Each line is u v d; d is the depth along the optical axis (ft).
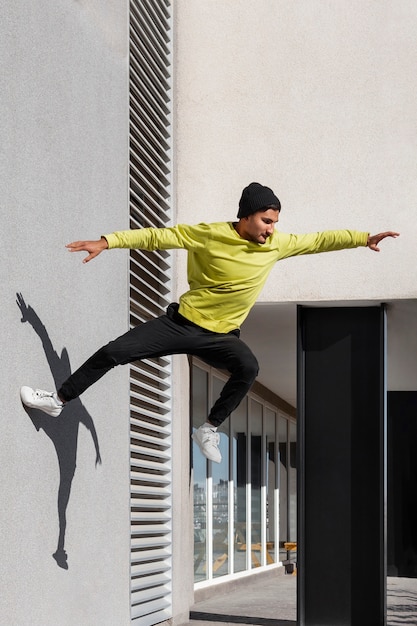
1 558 23.58
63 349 27.91
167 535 41.57
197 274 23.85
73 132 29.12
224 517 55.88
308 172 41.47
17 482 24.58
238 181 42.01
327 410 42.45
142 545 37.14
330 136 41.47
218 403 24.17
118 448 32.81
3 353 24.00
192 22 43.09
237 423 59.93
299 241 24.44
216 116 42.42
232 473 58.18
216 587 52.60
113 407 32.40
